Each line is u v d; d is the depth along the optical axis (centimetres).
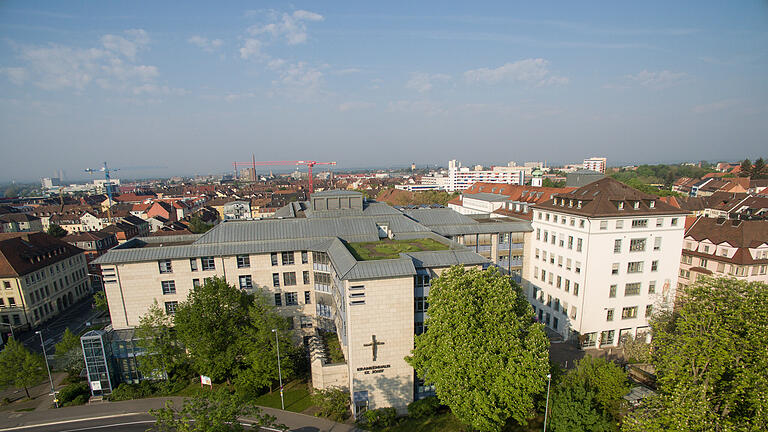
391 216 6625
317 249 5700
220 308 4841
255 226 6000
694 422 2919
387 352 4459
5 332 7162
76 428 4431
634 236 5725
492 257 7069
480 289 3897
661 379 3516
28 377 4972
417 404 4512
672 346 3569
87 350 4969
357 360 4409
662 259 5906
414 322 4600
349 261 4525
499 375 3497
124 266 5462
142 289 5550
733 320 3366
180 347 5372
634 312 5966
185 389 5166
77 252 9100
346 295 4309
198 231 13638
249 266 5781
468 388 3594
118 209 17988
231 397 3203
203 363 4675
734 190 14588
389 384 4528
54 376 5675
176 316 4806
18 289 7194
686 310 3697
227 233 5856
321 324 5947
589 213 5566
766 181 14725
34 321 7462
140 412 4694
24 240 8025
